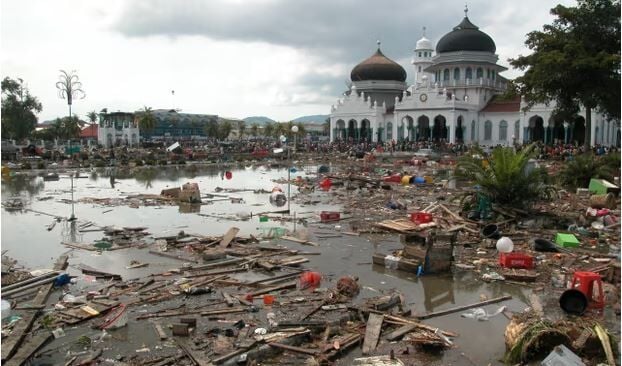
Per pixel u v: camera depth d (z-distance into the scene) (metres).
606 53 43.66
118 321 10.97
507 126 84.81
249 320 11.30
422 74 109.19
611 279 14.14
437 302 12.94
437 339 10.19
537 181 22.56
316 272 15.23
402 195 32.72
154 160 62.97
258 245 18.73
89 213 26.58
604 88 45.19
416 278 14.89
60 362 9.52
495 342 10.47
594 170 33.00
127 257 17.17
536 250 17.59
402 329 10.77
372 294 13.38
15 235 20.88
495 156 22.91
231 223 23.62
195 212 26.97
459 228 20.11
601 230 20.56
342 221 23.83
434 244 15.54
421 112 86.38
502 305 12.65
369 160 64.69
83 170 55.12
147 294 13.13
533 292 13.60
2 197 32.78
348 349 10.06
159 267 15.90
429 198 31.11
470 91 88.31
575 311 11.75
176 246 18.53
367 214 25.86
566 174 33.94
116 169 57.06
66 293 13.41
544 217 22.05
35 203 30.20
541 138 81.19
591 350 9.61
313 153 79.56
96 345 10.17
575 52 44.88
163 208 28.42
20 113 84.31
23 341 10.25
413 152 73.31
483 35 88.62
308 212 26.58
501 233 19.88
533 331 9.58
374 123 96.12
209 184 41.41
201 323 11.19
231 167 61.00
